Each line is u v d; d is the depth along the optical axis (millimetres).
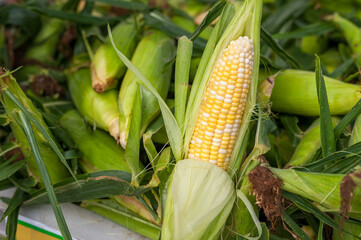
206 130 534
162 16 763
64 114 712
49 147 621
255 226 546
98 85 655
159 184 560
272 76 612
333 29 807
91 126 680
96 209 626
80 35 797
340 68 718
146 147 564
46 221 606
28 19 899
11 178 628
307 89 642
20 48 925
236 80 519
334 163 530
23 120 562
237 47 516
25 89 785
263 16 892
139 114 569
